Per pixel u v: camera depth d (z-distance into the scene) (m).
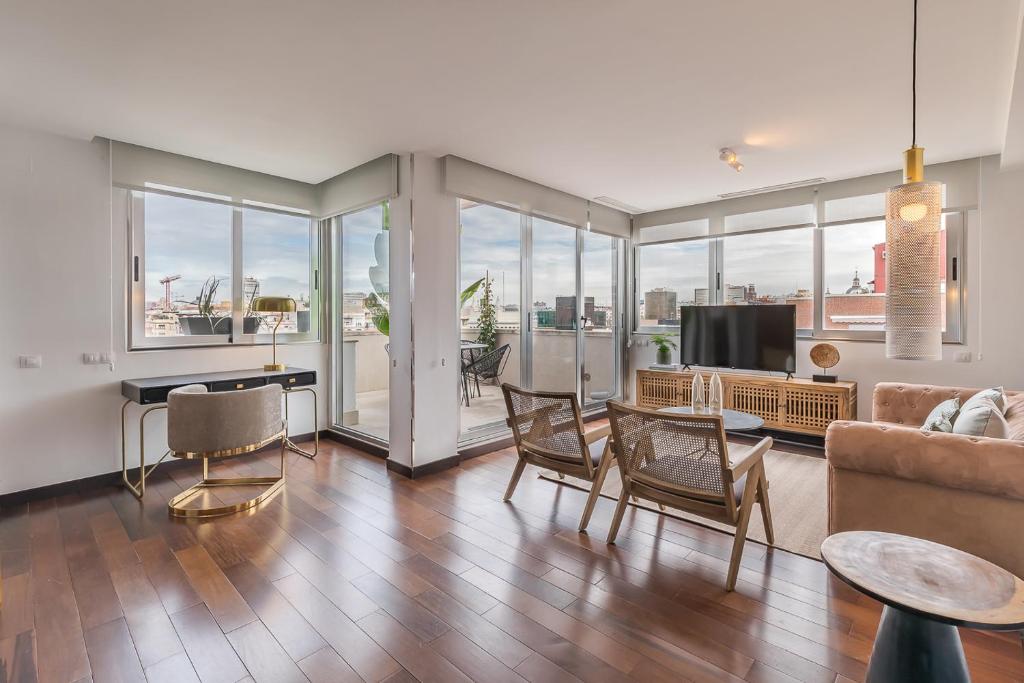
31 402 3.34
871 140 3.56
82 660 1.81
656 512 3.16
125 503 3.29
